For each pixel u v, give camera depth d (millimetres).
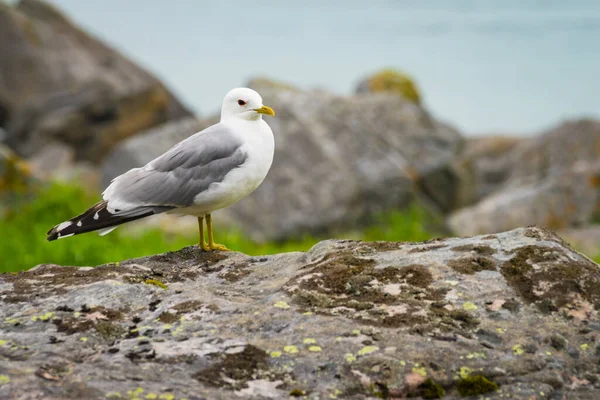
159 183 10414
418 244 9016
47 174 29250
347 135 27203
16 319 7828
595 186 28297
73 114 39312
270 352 7223
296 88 29906
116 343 7434
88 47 50938
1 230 22609
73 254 19562
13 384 6574
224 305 7969
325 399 6754
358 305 7828
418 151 27797
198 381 6875
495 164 35062
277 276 8883
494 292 7949
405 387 6887
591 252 24656
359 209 26000
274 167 26000
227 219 24688
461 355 7168
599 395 6949
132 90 40719
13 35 47781
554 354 7246
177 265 9664
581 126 33500
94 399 6434
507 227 27156
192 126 28828
